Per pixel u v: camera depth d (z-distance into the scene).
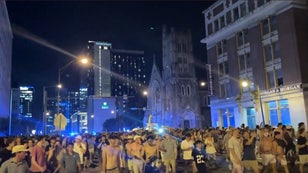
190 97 87.31
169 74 90.62
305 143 14.22
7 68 81.94
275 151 13.32
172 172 15.64
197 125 85.81
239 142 12.25
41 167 10.15
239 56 44.22
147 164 14.99
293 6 35.34
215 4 49.84
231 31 45.44
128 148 14.35
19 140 12.05
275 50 38.09
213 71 50.00
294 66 34.81
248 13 41.25
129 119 128.38
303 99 33.44
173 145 15.62
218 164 19.41
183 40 91.94
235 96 43.97
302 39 35.12
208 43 51.56
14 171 7.46
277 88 36.44
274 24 38.25
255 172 12.73
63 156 10.10
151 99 103.75
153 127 43.00
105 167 10.36
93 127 125.94
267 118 38.38
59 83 30.02
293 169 15.44
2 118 69.31
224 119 47.88
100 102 128.50
